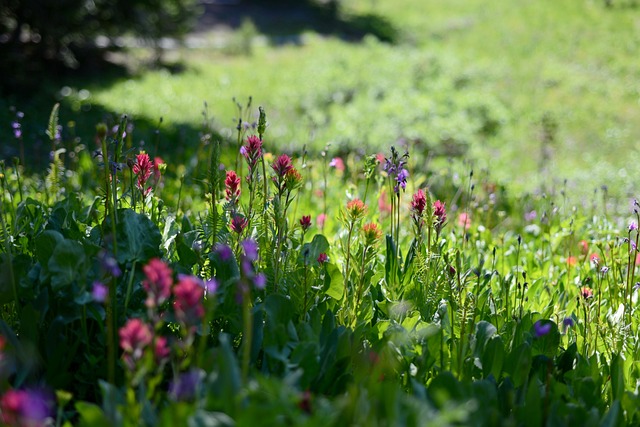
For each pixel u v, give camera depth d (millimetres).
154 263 2031
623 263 4180
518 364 2643
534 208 6680
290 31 25844
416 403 1954
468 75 19453
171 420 1908
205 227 3336
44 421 2096
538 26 26391
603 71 21156
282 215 3385
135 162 3377
